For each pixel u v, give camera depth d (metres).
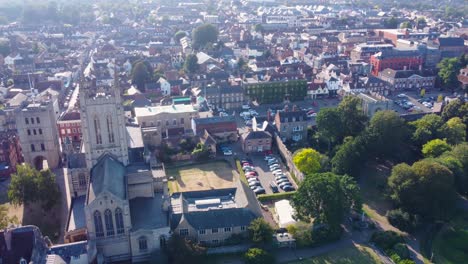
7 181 180.25
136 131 181.38
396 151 189.75
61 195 166.75
